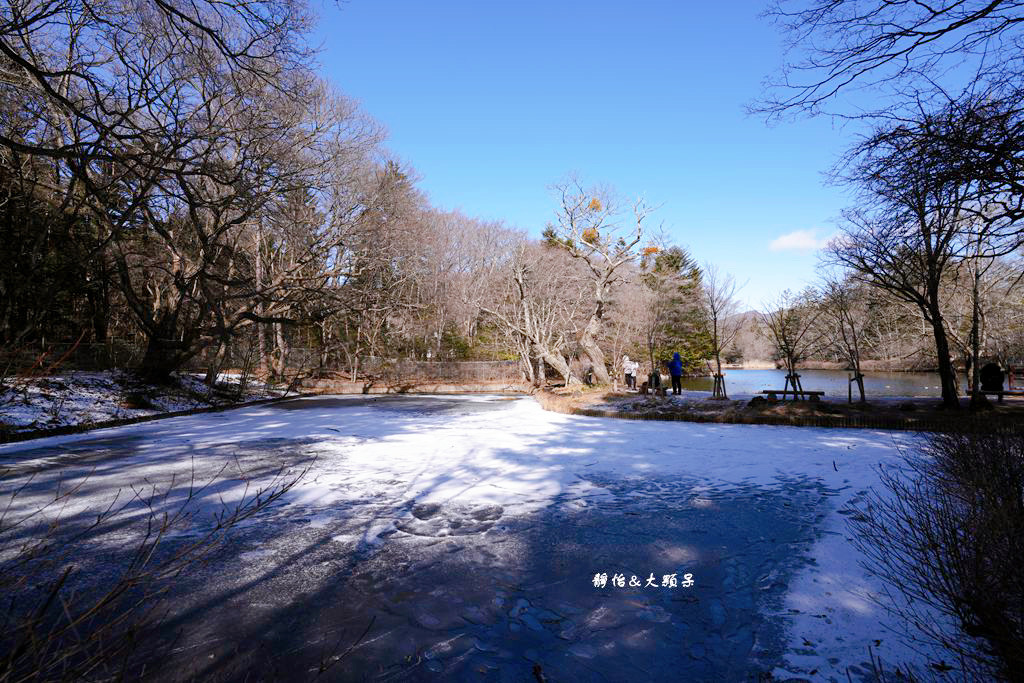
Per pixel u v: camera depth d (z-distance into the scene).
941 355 15.56
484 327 42.44
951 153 5.54
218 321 21.42
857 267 16.59
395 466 9.52
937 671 3.06
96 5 11.44
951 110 5.74
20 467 9.28
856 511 6.41
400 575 4.73
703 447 11.38
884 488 7.43
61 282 15.78
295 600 4.24
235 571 4.80
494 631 3.76
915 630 3.57
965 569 3.11
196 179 18.97
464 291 38.47
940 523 3.48
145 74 13.41
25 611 3.82
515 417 18.45
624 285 36.62
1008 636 2.64
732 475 8.62
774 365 65.06
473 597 4.30
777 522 6.11
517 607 4.12
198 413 20.03
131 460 10.03
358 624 3.86
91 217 18.33
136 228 20.20
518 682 3.15
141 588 4.39
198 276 19.91
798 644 3.51
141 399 18.78
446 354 39.97
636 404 19.52
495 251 38.62
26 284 13.24
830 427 13.95
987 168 5.39
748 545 5.39
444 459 10.21
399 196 29.08
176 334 24.72
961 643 3.22
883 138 5.99
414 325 39.97
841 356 26.72
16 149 9.36
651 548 5.36
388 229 28.28
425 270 40.09
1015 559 2.90
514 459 10.19
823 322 27.16
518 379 36.12
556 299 32.56
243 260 26.36
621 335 36.25
